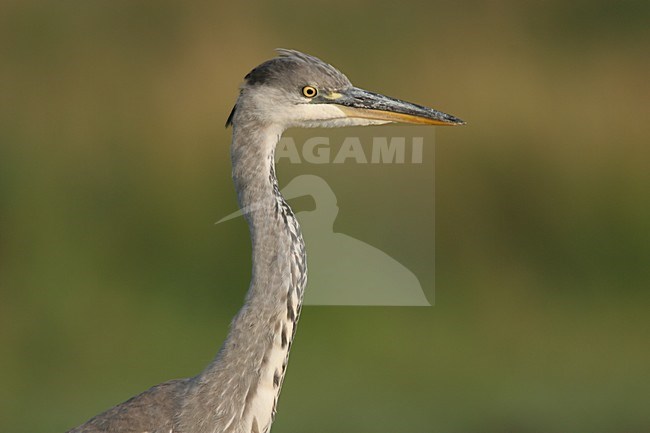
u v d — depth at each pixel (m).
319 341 12.32
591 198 14.30
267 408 6.66
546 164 14.38
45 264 13.66
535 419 11.36
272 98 6.95
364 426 11.38
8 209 14.16
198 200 14.14
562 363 12.44
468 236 13.80
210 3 15.89
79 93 15.12
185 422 6.63
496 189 14.20
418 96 15.00
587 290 13.64
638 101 15.08
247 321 6.63
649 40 15.99
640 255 13.90
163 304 13.24
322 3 16.17
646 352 12.60
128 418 6.71
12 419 11.65
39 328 12.95
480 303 13.28
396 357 12.32
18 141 14.70
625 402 11.67
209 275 13.55
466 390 11.95
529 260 13.91
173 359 12.47
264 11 15.85
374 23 15.88
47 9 16.03
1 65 15.48
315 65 7.08
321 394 11.80
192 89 14.96
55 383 12.20
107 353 12.60
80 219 14.09
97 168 14.53
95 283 13.43
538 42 15.84
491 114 14.65
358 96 7.14
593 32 16.09
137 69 15.23
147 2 15.91
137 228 14.02
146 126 14.77
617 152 14.56
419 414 11.50
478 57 15.52
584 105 14.93
